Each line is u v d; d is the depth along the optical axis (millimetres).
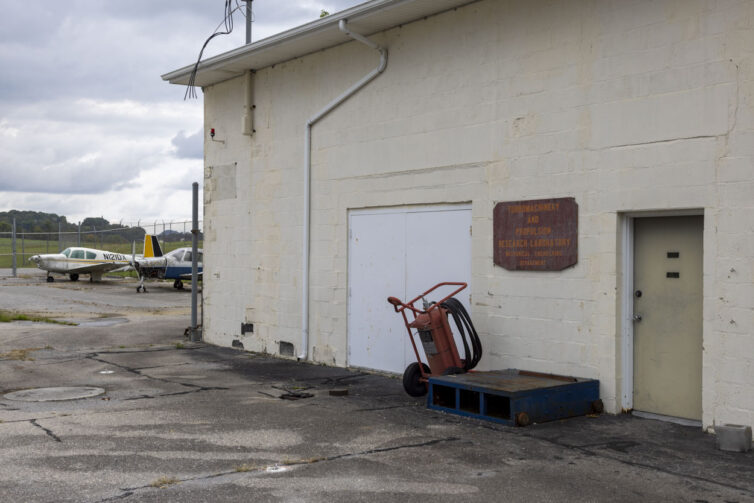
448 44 9086
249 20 13539
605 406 7379
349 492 4852
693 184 6672
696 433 6570
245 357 11781
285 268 11742
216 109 13492
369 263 10234
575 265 7672
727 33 6461
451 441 6238
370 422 6953
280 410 7520
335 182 10781
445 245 9172
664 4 6930
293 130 11602
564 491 4914
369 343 10219
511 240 8297
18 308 21297
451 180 9039
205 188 13805
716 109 6520
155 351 12344
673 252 7148
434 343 8008
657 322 7273
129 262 34312
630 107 7195
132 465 5434
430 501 4691
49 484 4949
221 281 13266
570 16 7746
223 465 5461
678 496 4824
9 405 7688
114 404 7781
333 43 10711
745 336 6289
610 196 7355
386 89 9945
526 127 8172
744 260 6305
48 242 53062
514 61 8320
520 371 7988
